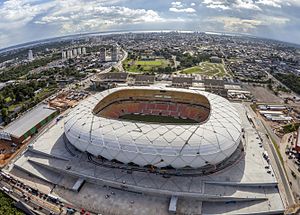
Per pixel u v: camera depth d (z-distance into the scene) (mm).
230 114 104312
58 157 100438
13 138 121250
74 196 84812
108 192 85812
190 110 140250
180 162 84875
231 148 90000
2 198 84438
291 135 125312
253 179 86875
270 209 77812
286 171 96312
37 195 86000
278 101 178375
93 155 97562
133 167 92562
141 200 82188
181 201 81438
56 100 178000
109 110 133875
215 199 80938
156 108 144625
